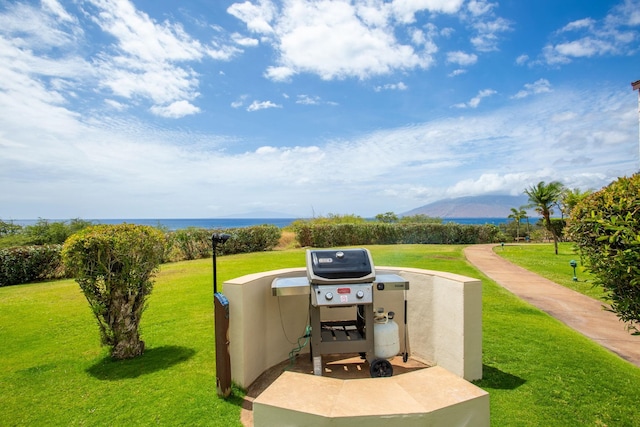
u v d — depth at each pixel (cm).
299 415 165
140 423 299
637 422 288
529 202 1734
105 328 441
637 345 493
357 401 172
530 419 293
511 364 404
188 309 663
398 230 2248
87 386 371
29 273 1084
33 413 320
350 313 487
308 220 2317
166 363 426
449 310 384
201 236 1545
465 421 174
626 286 257
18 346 497
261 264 1212
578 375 374
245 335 356
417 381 196
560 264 1273
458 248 1881
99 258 420
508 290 840
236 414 309
